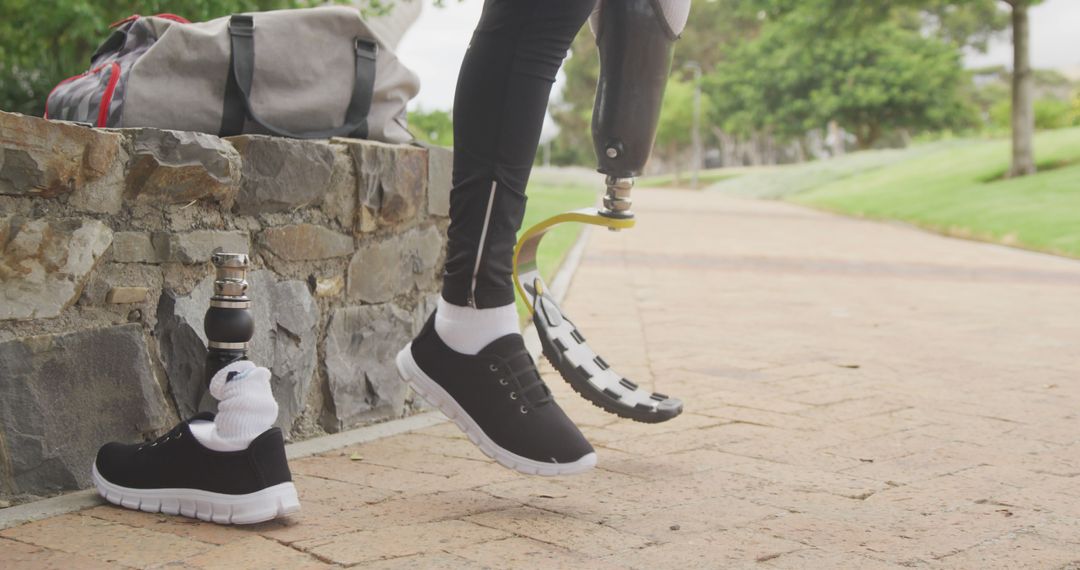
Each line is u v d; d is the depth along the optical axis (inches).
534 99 59.7
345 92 90.4
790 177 1357.0
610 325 174.9
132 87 78.7
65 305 67.2
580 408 103.7
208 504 60.2
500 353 64.7
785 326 188.1
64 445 67.0
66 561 53.2
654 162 3331.7
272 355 83.2
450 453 82.1
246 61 83.0
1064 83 3191.4
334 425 89.8
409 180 96.0
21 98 200.1
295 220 85.1
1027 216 602.5
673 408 73.3
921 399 113.8
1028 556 57.4
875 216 776.3
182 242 74.6
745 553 56.7
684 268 319.0
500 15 58.6
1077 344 171.3
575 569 53.3
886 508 67.5
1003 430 96.7
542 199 674.2
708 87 2155.5
